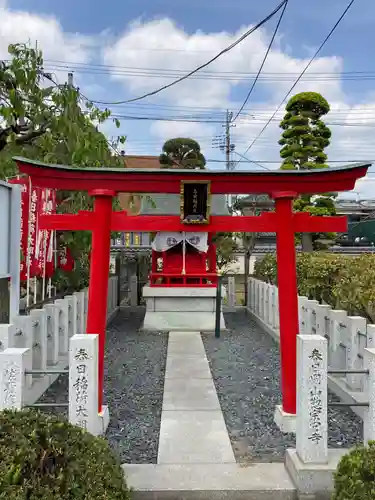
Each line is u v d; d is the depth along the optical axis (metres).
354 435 4.43
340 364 5.95
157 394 5.78
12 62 6.35
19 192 5.81
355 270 7.01
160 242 11.84
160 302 11.00
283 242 4.86
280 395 5.76
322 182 4.80
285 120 15.77
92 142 7.95
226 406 5.35
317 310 6.80
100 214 4.90
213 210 15.82
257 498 3.36
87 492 2.05
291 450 3.70
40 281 9.05
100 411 4.58
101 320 4.79
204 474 3.59
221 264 18.33
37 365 5.70
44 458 2.04
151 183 4.90
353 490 2.19
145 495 3.35
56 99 6.95
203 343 9.22
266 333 10.39
